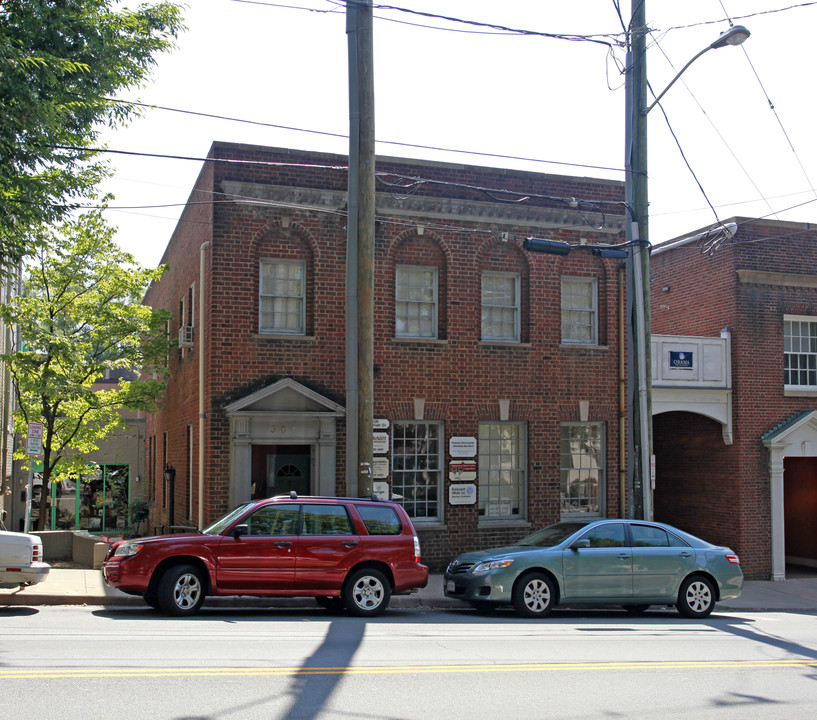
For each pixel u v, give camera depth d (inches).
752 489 864.3
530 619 531.8
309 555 495.2
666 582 563.8
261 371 695.7
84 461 890.1
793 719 279.9
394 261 746.8
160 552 472.4
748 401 871.7
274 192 705.0
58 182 607.8
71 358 779.4
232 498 677.3
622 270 824.3
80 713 251.1
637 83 649.0
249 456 684.7
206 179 728.3
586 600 546.6
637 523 574.9
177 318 938.1
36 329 776.3
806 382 908.6
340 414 705.6
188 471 824.9
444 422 753.0
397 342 739.4
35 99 520.7
